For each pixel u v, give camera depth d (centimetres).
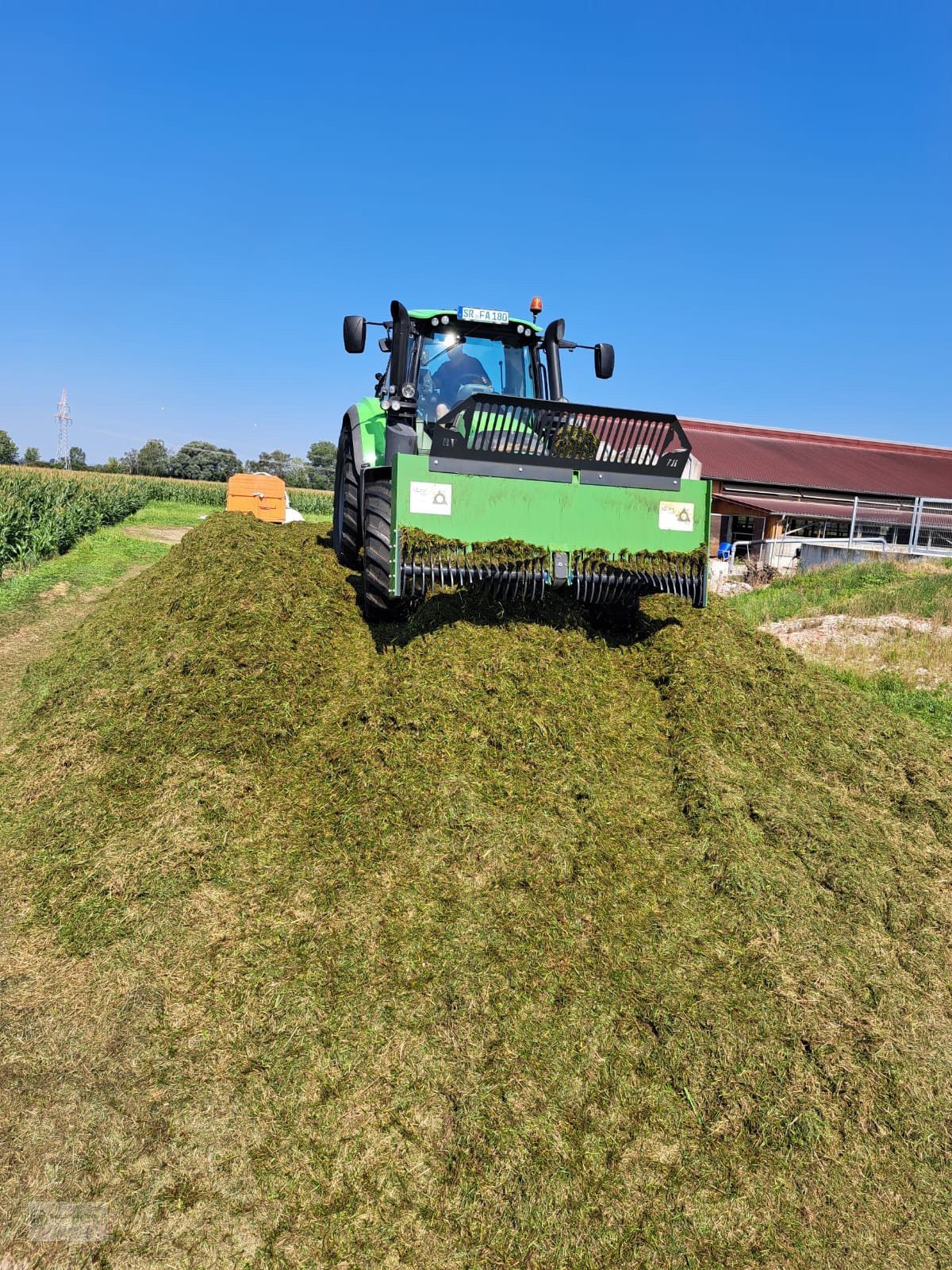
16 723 572
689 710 470
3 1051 292
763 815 407
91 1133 263
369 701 443
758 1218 253
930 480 2839
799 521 2364
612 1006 308
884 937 360
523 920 336
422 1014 301
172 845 377
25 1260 227
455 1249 239
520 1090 278
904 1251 249
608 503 494
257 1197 248
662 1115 277
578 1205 251
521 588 489
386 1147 262
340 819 387
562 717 439
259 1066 287
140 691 491
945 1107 290
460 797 384
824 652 916
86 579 1212
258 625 520
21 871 387
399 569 454
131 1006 309
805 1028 306
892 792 473
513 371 634
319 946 329
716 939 340
